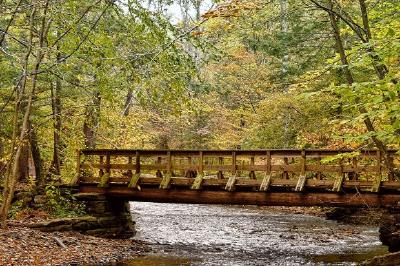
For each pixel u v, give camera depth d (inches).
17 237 504.1
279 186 636.7
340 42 362.6
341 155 339.0
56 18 515.2
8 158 549.3
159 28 490.6
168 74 486.6
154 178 684.7
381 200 580.7
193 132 1359.5
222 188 652.1
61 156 844.6
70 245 534.0
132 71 498.9
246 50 1254.3
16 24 605.6
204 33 473.4
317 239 685.3
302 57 789.9
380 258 328.5
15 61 569.6
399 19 345.4
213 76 1311.5
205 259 542.9
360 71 605.6
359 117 293.6
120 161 873.5
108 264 484.4
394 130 293.1
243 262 526.9
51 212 669.9
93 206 677.3
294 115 926.4
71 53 509.7
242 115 1320.1
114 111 754.8
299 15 504.1
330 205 605.3
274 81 943.0
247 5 408.8
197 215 987.9
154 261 520.4
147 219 907.4
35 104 794.8
